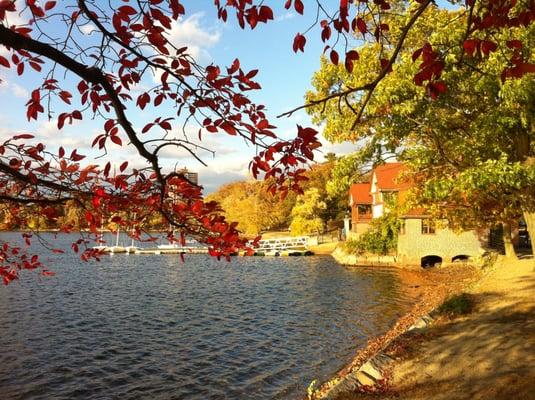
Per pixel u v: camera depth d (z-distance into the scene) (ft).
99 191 12.92
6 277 20.20
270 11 10.51
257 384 46.16
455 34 31.30
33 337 63.36
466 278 93.04
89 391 44.88
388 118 42.78
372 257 138.51
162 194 12.14
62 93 11.87
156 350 57.93
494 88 36.04
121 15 10.60
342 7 10.20
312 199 209.15
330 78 44.45
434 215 63.00
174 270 145.79
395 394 31.04
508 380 30.22
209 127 11.48
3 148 12.71
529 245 124.88
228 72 11.34
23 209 15.89
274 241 202.39
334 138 47.91
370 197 177.68
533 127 40.52
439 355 37.06
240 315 77.66
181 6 10.53
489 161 35.99
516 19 11.01
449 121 42.65
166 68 10.90
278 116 9.56
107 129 10.64
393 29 36.24
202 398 43.11
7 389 45.03
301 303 86.43
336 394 32.60
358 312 76.02
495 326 42.63
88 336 64.28
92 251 18.71
